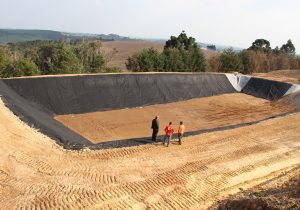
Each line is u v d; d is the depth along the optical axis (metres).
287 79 51.47
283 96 39.72
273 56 69.69
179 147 18.70
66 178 13.34
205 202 13.05
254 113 32.88
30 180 12.73
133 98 31.30
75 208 11.22
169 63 48.19
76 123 24.50
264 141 21.08
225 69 57.91
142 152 17.36
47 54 41.53
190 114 30.84
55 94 26.52
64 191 12.27
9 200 11.16
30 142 15.85
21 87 25.06
